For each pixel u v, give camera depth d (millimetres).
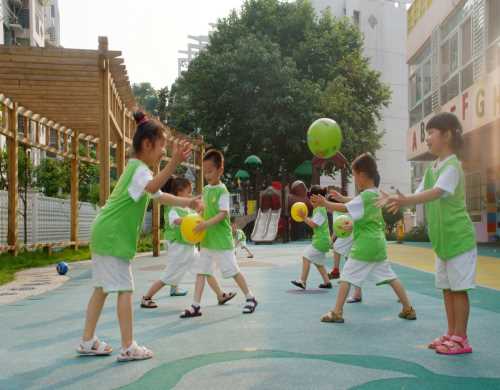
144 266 10086
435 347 3420
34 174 15711
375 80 28656
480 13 12141
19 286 7180
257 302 5363
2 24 23875
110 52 8633
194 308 4727
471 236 3336
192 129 28484
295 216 6500
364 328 4102
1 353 3459
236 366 3008
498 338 3717
